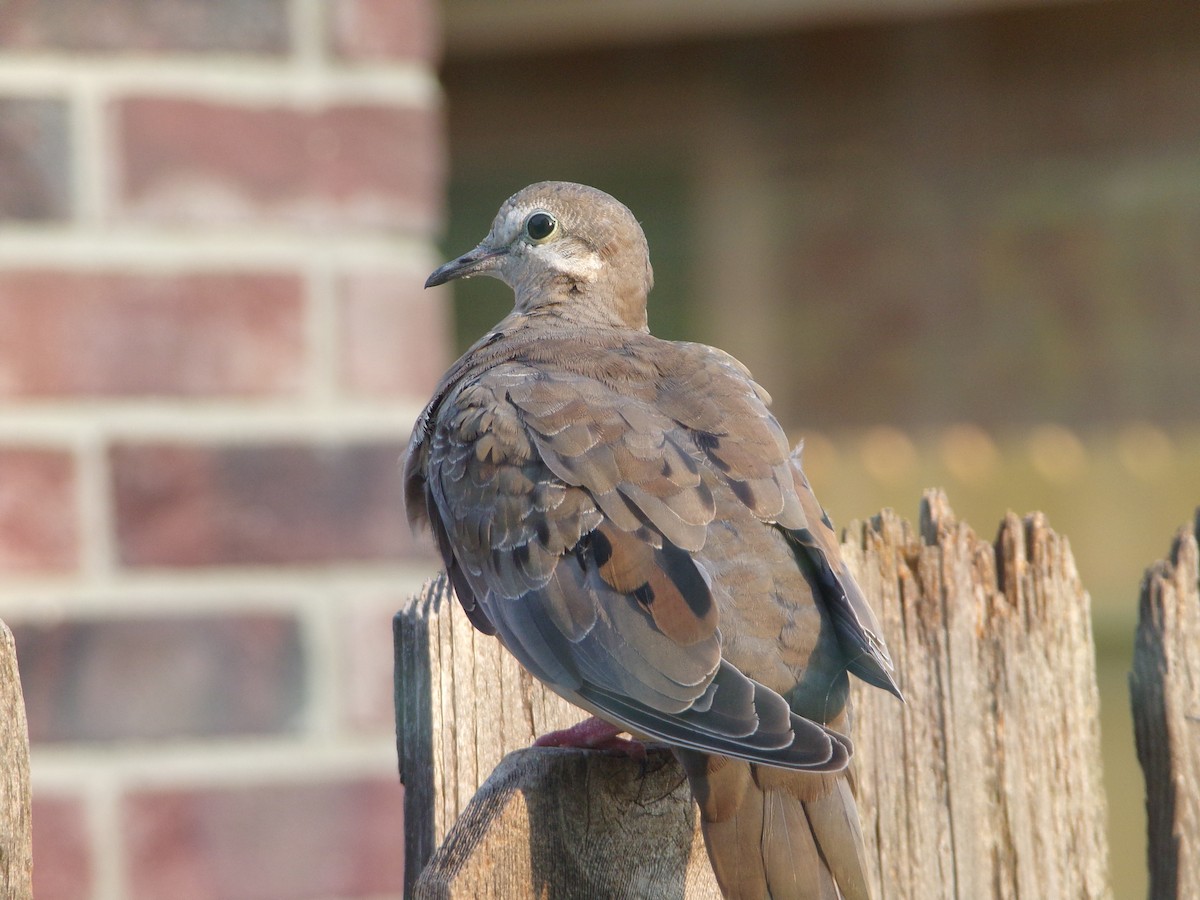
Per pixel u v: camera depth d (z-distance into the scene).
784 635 6.24
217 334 9.28
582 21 13.76
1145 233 13.42
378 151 9.66
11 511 8.87
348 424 9.44
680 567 6.29
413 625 6.48
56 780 8.80
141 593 9.01
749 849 5.65
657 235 14.45
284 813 9.05
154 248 9.24
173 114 9.31
